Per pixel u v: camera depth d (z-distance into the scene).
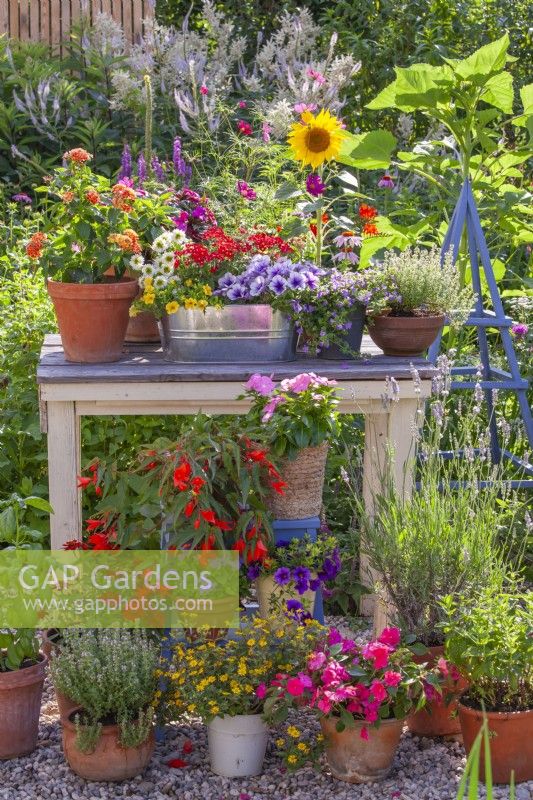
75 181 3.11
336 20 8.29
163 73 7.26
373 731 2.55
